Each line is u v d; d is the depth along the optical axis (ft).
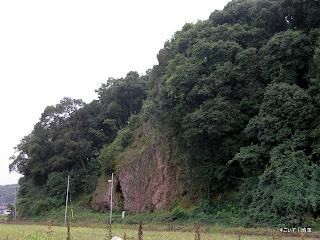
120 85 180.45
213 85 90.43
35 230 75.10
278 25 97.50
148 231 77.51
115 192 146.30
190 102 92.68
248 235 62.85
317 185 68.95
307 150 77.10
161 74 131.03
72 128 181.27
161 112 101.81
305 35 82.84
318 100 75.31
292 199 69.00
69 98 187.21
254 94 90.17
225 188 99.86
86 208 158.51
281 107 77.15
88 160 184.03
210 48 93.50
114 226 99.35
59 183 165.89
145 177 130.11
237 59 91.09
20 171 181.47
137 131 157.28
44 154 178.70
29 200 176.45
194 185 106.42
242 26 98.94
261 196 79.46
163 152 123.13
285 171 72.69
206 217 90.22
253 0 100.12
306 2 85.05
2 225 108.58
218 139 95.30
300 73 87.92
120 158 149.79
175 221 96.07
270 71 87.81
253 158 80.53
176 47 110.73
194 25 110.83
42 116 183.11
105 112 191.21
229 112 88.28
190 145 96.07
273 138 78.43
